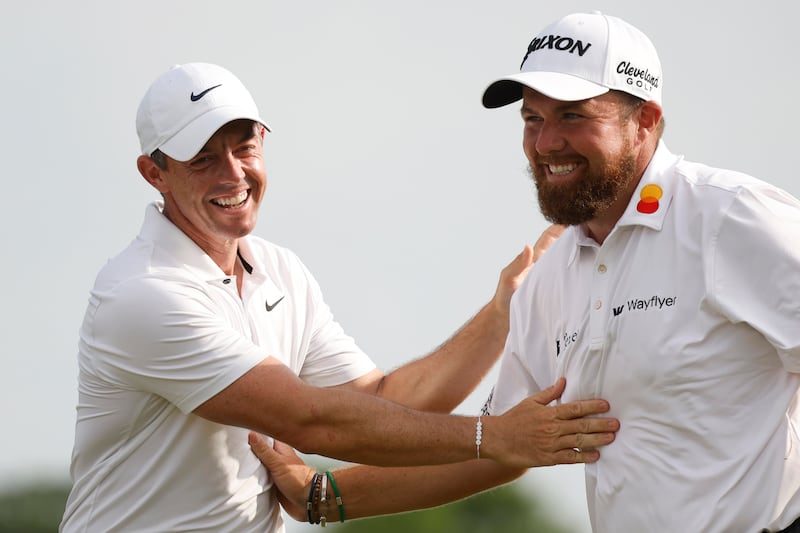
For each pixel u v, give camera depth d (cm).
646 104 2312
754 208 2173
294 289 2722
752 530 2180
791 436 2200
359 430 2462
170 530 2544
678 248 2234
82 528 2606
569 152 2281
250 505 2600
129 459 2556
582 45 2302
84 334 2564
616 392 2303
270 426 2483
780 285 2138
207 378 2470
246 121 2538
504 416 2422
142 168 2591
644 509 2269
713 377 2198
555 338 2445
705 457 2212
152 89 2558
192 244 2553
